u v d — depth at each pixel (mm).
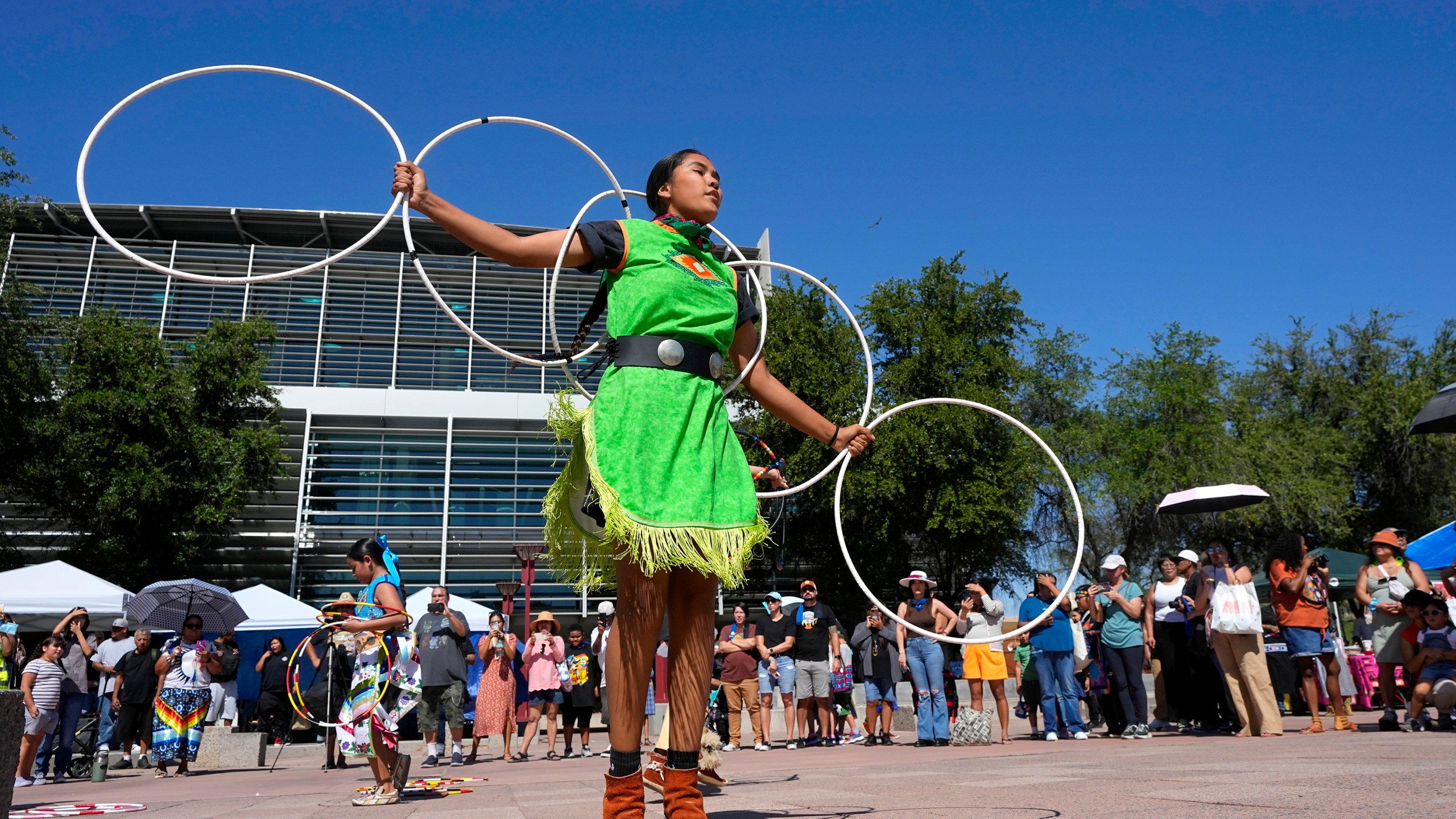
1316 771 3305
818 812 2660
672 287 2428
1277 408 33250
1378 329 32375
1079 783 3252
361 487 27578
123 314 29969
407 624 4703
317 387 29141
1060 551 29766
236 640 17797
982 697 9664
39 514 23688
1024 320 25766
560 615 26688
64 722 10719
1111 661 9102
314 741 14906
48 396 21422
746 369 2824
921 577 10016
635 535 2193
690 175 2637
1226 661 8461
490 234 2414
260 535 26344
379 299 31406
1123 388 30484
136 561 22828
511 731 11977
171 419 23469
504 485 28469
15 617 13703
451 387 30422
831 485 23312
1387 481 30438
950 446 23766
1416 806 2141
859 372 24609
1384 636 8141
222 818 4043
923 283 25453
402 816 3650
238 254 31516
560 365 2682
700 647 2383
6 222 18484
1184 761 4473
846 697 12094
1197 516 28500
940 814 2436
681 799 2303
